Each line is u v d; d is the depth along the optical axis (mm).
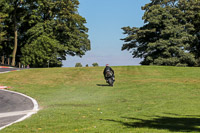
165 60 46281
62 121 8930
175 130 6703
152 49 48969
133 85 20609
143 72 29734
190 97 15039
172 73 28609
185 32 48750
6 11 53125
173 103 12891
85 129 7348
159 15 48906
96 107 12102
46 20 54656
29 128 7859
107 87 20156
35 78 26422
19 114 10961
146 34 51688
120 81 23516
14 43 55062
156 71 30375
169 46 47781
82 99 15031
